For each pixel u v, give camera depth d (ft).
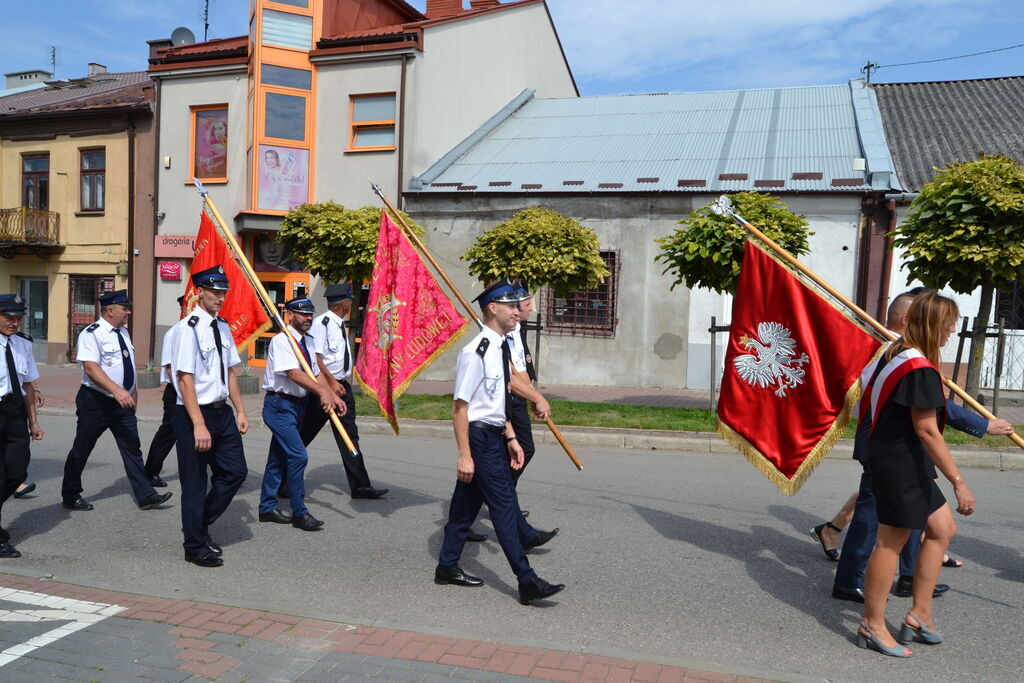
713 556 17.21
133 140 59.52
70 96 71.46
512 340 18.28
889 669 11.66
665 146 54.70
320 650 11.96
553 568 16.37
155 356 59.00
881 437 12.14
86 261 61.67
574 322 49.57
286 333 18.90
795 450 14.94
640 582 15.51
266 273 56.39
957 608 14.12
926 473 12.00
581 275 36.24
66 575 15.62
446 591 14.97
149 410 39.19
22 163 64.34
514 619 13.57
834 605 14.34
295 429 19.38
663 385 47.98
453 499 15.23
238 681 10.87
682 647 12.41
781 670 11.57
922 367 11.67
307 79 54.85
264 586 15.15
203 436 15.75
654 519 20.24
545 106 67.56
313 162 55.26
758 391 15.48
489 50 62.69
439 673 11.18
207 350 16.34
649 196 47.50
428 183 52.95
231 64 55.88
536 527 19.42
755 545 18.03
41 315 65.16
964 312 43.29
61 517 20.12
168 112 58.13
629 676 11.19
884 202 43.16
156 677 10.96
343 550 17.51
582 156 54.75
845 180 44.83
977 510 20.95
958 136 49.65
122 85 72.59
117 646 12.01
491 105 63.77
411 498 22.39
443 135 56.80
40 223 61.57
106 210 60.80
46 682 10.78
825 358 14.76
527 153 56.70
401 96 52.85
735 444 15.67
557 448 30.81
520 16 67.72
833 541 16.94
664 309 47.80
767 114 58.95
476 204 50.70
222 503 16.71
